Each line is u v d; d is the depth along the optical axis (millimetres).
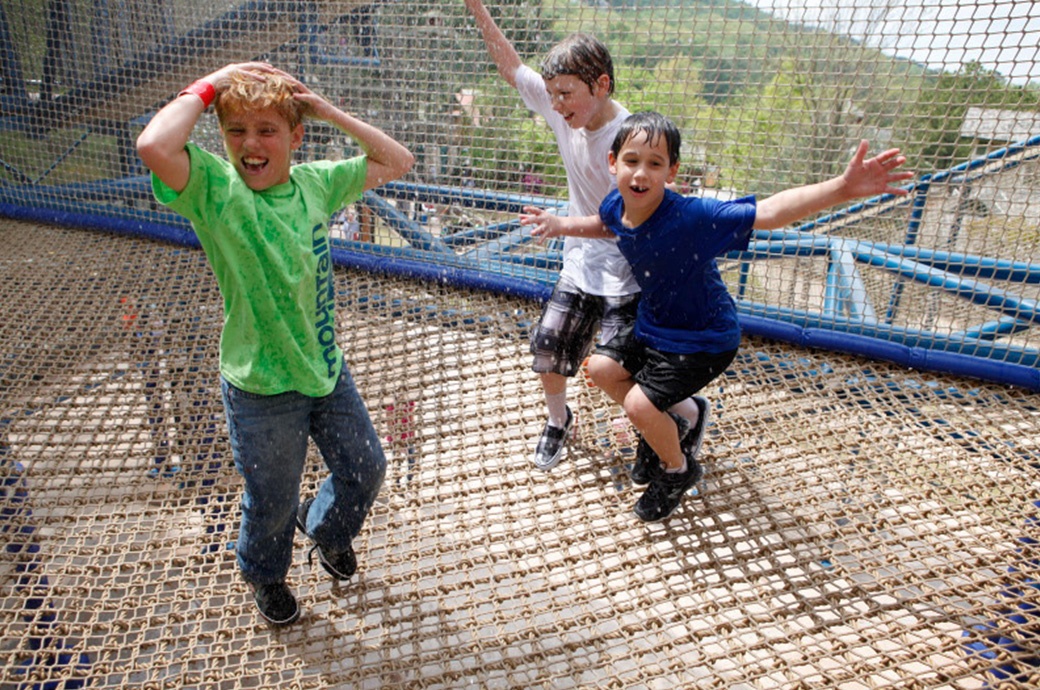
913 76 3545
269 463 2359
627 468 3496
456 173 4668
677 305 2688
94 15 5105
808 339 3930
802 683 2502
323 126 4883
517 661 2682
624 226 2641
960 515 3074
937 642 2695
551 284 4383
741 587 2902
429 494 3430
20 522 3295
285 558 2664
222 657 2729
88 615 3025
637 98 4109
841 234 4301
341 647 2768
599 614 2852
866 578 2904
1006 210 3680
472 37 4336
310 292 2273
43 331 4422
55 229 5488
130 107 5293
